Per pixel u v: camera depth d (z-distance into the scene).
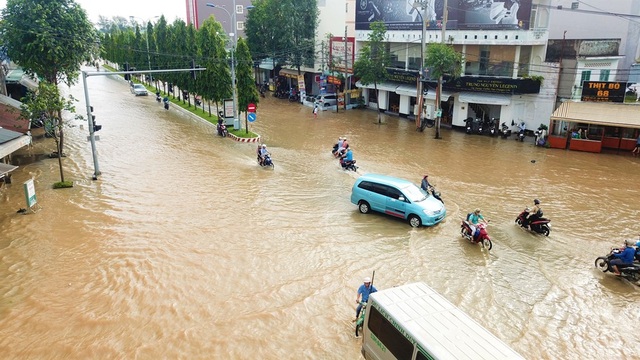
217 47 39.72
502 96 35.97
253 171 26.20
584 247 16.33
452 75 35.41
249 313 11.78
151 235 16.64
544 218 17.41
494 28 34.47
